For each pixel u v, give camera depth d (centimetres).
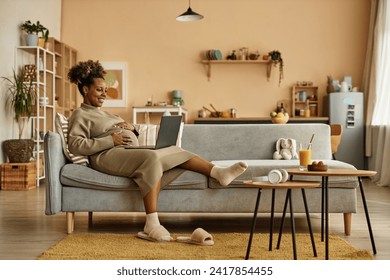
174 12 835
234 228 358
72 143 341
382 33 734
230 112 825
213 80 835
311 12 827
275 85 830
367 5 821
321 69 827
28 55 704
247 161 377
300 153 314
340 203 335
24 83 662
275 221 388
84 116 352
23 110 632
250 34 830
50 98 715
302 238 316
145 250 280
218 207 341
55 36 812
